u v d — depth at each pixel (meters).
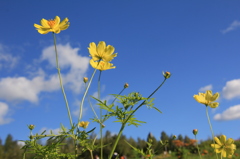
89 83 0.37
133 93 0.37
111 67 0.40
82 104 0.35
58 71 0.34
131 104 0.36
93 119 0.35
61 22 0.40
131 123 0.34
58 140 0.32
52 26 0.39
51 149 0.31
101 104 0.34
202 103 0.38
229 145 0.38
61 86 0.34
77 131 0.33
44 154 0.31
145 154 0.44
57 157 0.33
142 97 0.35
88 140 0.33
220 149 0.38
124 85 0.45
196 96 0.38
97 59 0.38
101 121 0.35
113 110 0.34
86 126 0.47
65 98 0.33
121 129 0.34
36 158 0.33
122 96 0.36
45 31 0.38
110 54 0.38
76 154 0.33
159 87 0.34
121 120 0.34
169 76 0.34
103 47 0.38
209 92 0.38
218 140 0.39
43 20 0.39
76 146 0.33
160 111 0.34
